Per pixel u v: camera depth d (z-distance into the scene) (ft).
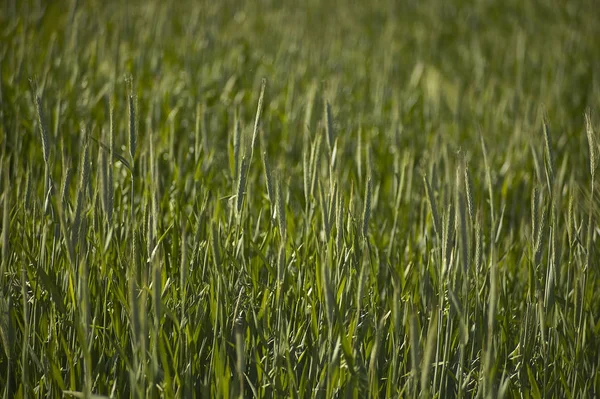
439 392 9.05
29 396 9.02
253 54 19.02
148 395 8.69
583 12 30.81
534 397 9.20
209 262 9.32
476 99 17.22
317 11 29.07
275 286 9.43
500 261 10.20
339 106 14.89
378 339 8.75
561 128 15.12
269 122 12.84
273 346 9.33
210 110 13.42
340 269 9.04
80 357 9.12
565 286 10.10
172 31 20.59
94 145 10.32
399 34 26.37
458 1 34.30
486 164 9.35
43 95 10.84
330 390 8.77
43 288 9.36
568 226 9.32
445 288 9.34
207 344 9.31
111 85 11.78
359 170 10.25
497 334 9.34
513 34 26.16
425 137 14.06
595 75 19.84
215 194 10.67
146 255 9.15
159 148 10.89
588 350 9.59
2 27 17.43
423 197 10.76
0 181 9.88
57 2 20.33
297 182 11.57
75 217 8.72
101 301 9.27
